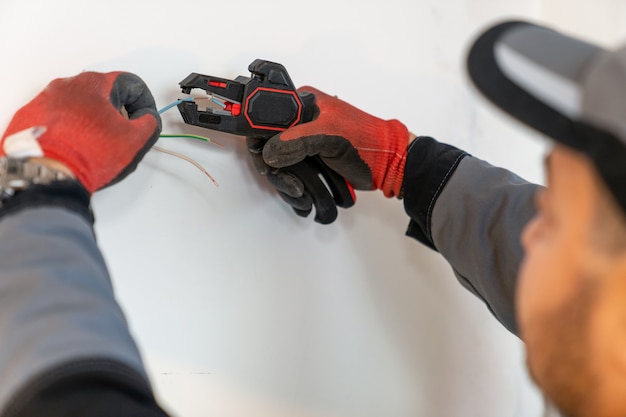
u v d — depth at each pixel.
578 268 0.49
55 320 0.54
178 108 0.81
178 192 0.87
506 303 0.87
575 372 0.53
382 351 1.03
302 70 0.99
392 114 1.08
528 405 1.19
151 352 0.84
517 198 0.87
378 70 1.06
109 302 0.59
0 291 0.56
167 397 0.85
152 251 0.85
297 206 0.91
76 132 0.68
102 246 0.82
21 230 0.59
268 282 0.93
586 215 0.47
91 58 0.83
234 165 0.91
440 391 1.09
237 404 0.90
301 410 0.95
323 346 0.98
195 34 0.89
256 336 0.92
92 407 0.49
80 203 0.64
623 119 0.44
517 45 0.52
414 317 1.06
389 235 1.04
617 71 0.45
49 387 0.50
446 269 1.09
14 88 0.79
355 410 1.00
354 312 1.01
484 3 1.18
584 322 0.50
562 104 0.47
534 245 0.55
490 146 1.20
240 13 0.93
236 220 0.91
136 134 0.73
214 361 0.88
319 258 0.98
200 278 0.88
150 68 0.86
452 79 1.14
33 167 0.63
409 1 1.08
